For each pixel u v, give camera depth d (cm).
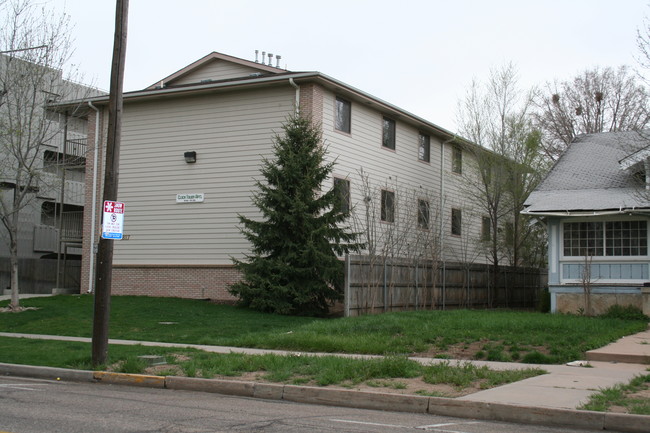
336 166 2616
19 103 2267
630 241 2177
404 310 2377
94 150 2853
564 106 4459
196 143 2683
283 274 2180
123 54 1309
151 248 2727
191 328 1858
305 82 2494
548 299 2405
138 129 2800
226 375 1164
